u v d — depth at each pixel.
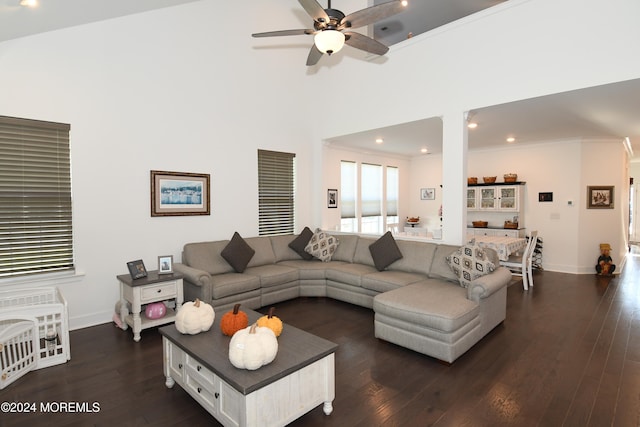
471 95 4.09
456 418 2.13
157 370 2.75
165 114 4.23
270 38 5.36
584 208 6.30
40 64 3.36
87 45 3.63
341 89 5.66
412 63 4.68
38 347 2.74
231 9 4.87
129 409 2.24
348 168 7.37
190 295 3.93
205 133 4.62
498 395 2.37
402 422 2.09
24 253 3.35
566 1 3.39
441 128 5.18
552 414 2.16
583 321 3.81
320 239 5.25
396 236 4.93
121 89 3.87
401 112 4.83
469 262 3.55
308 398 2.09
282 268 4.68
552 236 6.62
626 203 7.95
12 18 2.83
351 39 2.99
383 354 3.03
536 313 4.09
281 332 2.46
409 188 8.98
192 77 4.48
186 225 4.47
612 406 2.24
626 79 3.09
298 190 5.91
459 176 4.20
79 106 3.60
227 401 1.93
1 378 2.44
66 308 2.87
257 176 5.26
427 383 2.54
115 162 3.85
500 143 6.80
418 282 3.86
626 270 6.57
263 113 5.32
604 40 3.20
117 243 3.88
